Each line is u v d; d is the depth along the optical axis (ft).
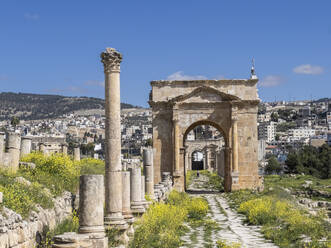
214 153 415.03
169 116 188.24
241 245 75.31
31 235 58.75
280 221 96.58
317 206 158.40
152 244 71.36
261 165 601.21
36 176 86.58
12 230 53.06
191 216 111.86
